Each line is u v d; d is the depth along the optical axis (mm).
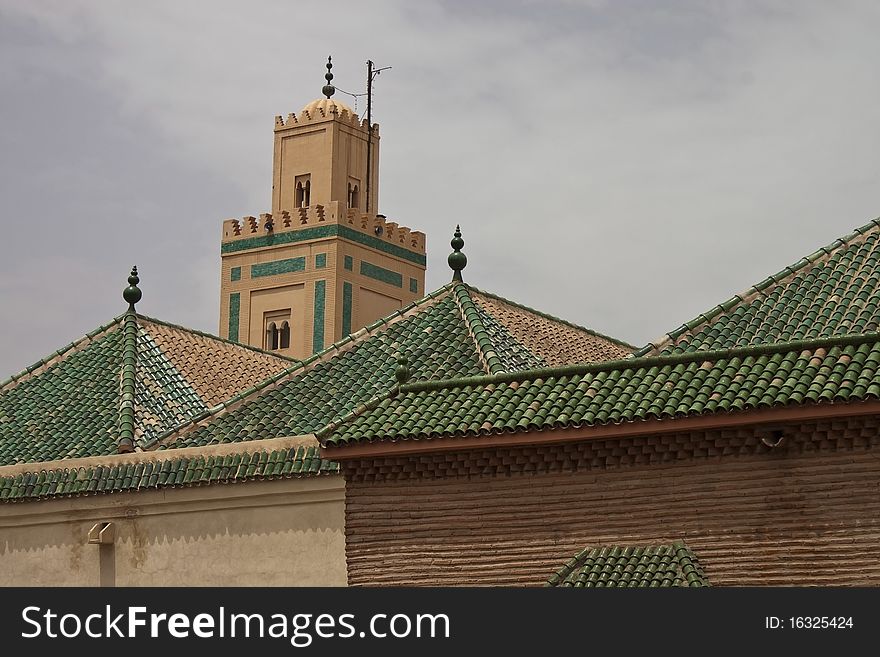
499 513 18516
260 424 21703
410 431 18625
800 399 16641
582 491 18109
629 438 17719
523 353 22375
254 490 20750
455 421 18516
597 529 17953
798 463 17062
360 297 49281
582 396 18156
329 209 48719
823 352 17344
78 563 21828
